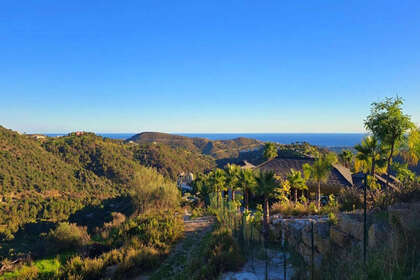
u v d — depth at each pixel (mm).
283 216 19578
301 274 9008
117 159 124562
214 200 34000
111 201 75000
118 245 21562
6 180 84688
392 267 5926
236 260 12586
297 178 28453
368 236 8406
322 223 12125
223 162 150625
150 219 27188
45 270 17469
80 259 17781
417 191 10523
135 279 15062
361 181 37375
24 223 61312
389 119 22438
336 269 7453
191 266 14695
